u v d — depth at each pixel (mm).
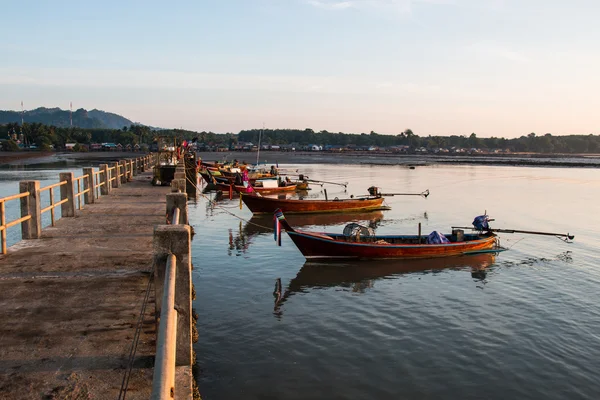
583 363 11500
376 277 18656
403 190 53094
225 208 36625
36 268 9609
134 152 156625
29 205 12555
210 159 123125
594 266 20484
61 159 114875
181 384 5484
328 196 46812
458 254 21969
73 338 6355
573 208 38781
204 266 19453
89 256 10648
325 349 11969
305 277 18375
